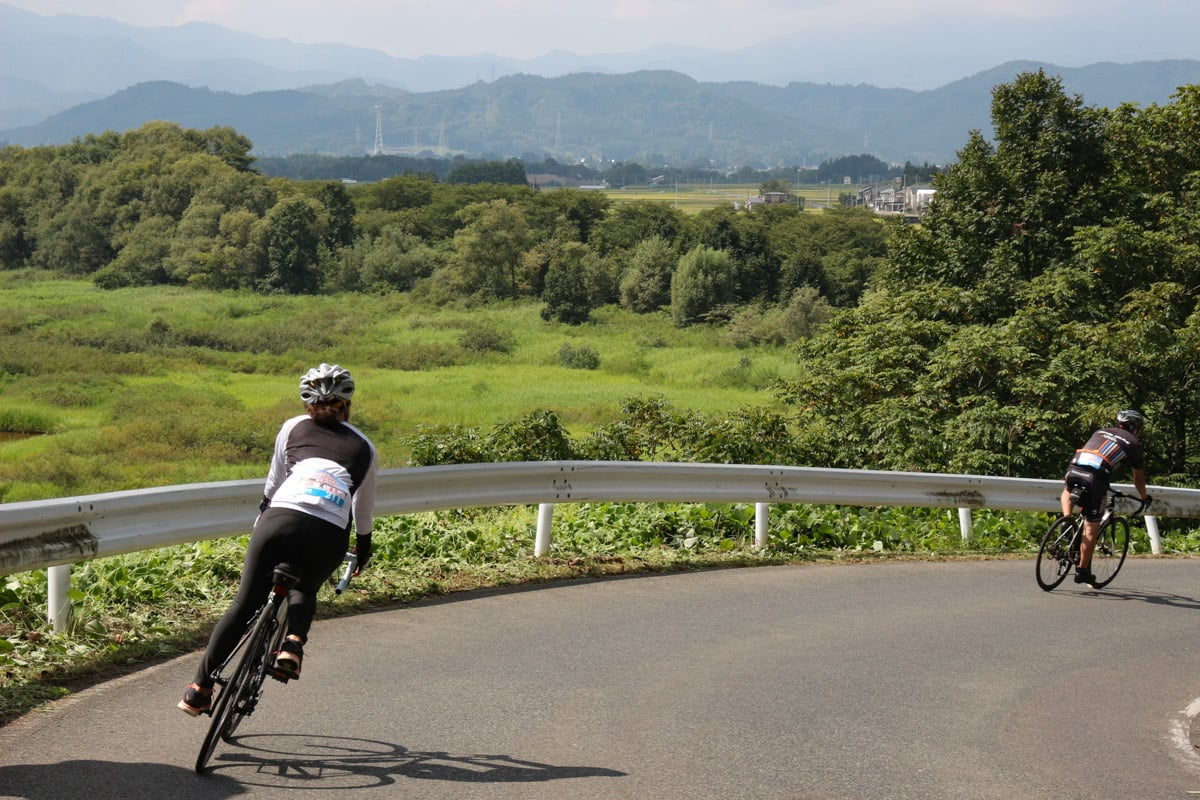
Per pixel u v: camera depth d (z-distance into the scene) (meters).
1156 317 22.72
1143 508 11.08
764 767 4.80
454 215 138.25
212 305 103.69
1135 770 5.16
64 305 99.25
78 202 133.75
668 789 4.42
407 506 8.62
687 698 5.90
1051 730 5.80
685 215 139.62
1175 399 24.38
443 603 8.02
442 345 79.62
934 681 6.69
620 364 74.44
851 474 12.27
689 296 93.75
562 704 5.61
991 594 10.10
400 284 115.25
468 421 48.34
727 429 17.56
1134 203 28.64
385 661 6.30
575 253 111.56
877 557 11.97
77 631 6.34
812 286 97.12
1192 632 8.95
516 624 7.47
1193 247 24.91
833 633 7.88
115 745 4.59
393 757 4.62
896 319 24.39
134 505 6.52
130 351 75.06
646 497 10.56
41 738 4.64
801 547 11.96
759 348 82.31
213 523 7.18
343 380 4.67
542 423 16.25
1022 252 28.36
